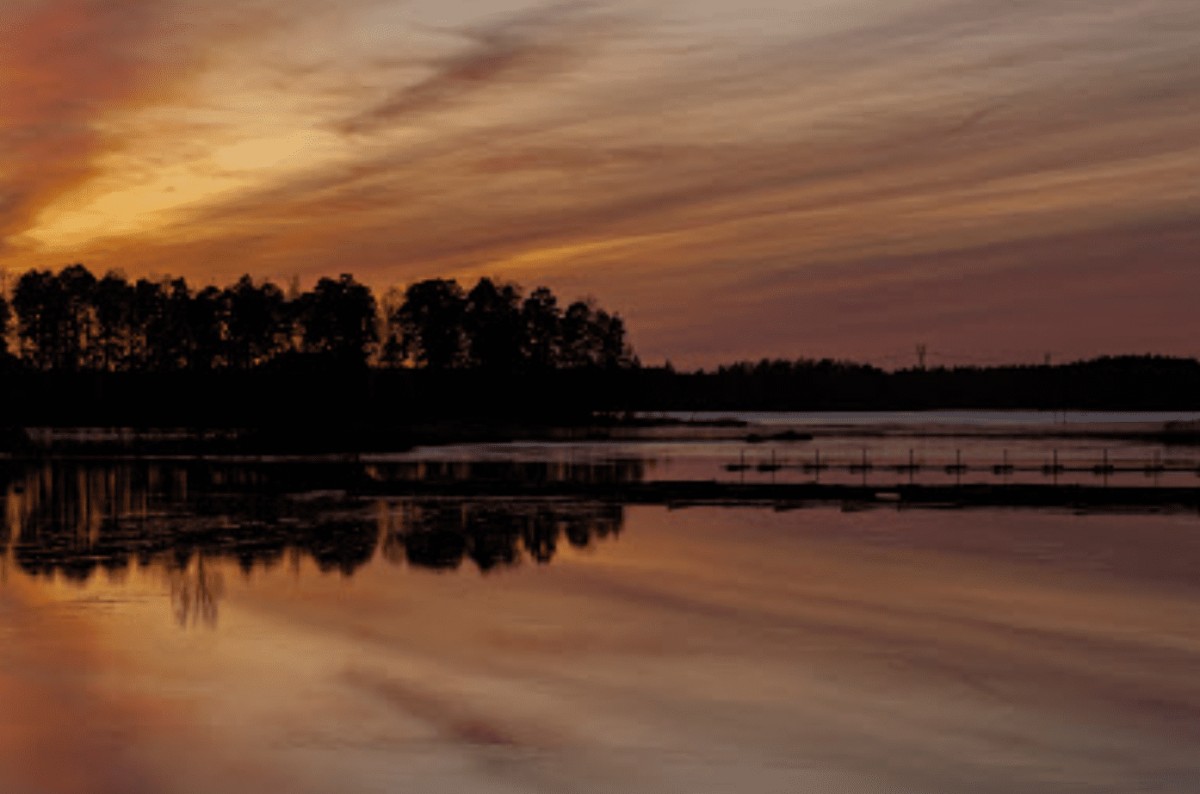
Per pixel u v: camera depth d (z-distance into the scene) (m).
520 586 30.09
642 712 18.52
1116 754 16.48
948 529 41.72
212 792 15.16
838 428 163.00
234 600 27.98
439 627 24.86
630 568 32.97
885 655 22.23
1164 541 38.25
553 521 44.38
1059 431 148.12
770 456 87.75
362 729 17.66
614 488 55.84
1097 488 53.94
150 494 54.03
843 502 50.91
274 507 48.94
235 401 137.88
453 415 145.75
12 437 93.31
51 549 36.47
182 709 18.67
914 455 89.50
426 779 15.62
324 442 103.00
